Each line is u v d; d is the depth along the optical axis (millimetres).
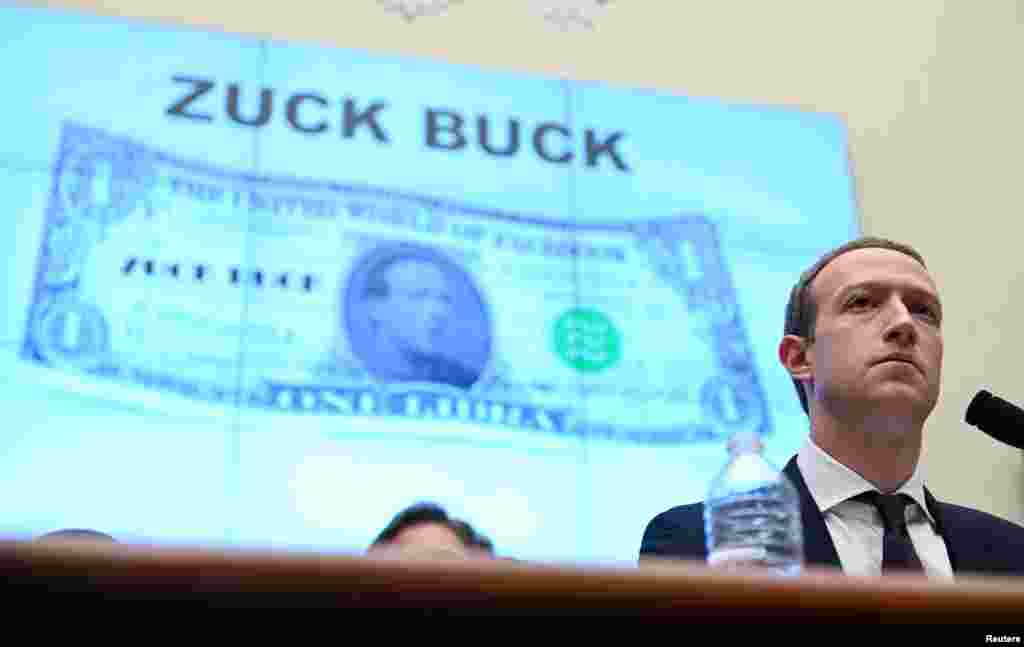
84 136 3166
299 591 676
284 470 3010
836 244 3492
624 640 742
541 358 3234
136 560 649
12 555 634
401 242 3262
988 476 3328
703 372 3301
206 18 3381
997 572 1827
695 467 3207
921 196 3617
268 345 3100
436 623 712
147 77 3258
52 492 2881
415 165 3338
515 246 3328
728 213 3463
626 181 3441
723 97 3625
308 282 3174
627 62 3619
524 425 3166
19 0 3250
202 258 3137
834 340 1968
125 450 2945
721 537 1512
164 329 3057
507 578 686
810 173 3549
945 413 3385
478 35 3551
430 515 2092
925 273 2062
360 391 3109
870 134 3664
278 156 3266
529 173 3396
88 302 3035
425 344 3186
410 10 3525
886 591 715
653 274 3371
